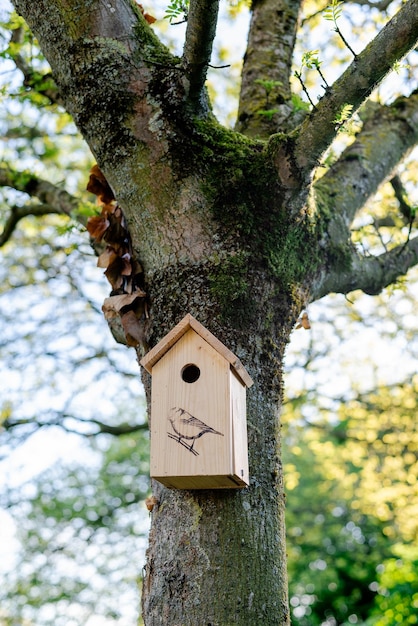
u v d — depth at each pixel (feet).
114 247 9.86
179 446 7.86
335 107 8.91
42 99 16.02
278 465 8.63
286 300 9.61
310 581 51.57
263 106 13.19
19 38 15.85
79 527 36.32
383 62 8.63
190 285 9.00
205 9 8.23
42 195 16.79
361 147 13.23
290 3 14.70
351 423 28.17
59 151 21.84
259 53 14.06
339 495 50.11
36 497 36.99
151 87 9.62
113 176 9.80
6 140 20.89
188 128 9.56
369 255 12.68
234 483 7.87
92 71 9.69
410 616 36.94
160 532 8.14
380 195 16.63
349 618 52.49
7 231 18.83
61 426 24.86
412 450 27.35
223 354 8.11
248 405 8.64
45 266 24.79
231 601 7.52
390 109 14.15
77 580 35.22
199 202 9.34
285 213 9.69
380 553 53.31
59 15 9.88
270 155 9.50
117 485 40.16
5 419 25.17
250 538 7.91
